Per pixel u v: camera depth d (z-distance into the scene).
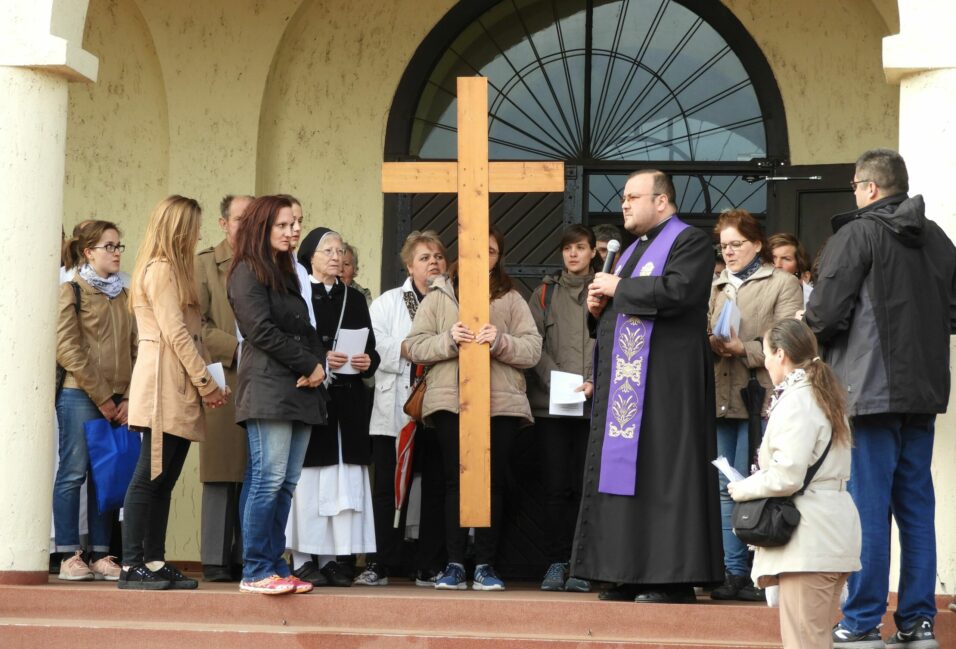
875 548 5.61
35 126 6.75
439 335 7.07
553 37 9.35
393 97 9.35
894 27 8.77
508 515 8.18
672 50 9.26
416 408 7.16
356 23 9.38
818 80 9.04
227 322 7.46
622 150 9.26
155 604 6.20
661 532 6.24
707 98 9.20
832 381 5.12
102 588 6.36
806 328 5.20
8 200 6.68
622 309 6.32
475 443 6.81
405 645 5.92
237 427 7.32
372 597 6.15
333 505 7.15
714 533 6.26
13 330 6.65
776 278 6.98
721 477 6.89
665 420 6.32
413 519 7.63
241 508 6.75
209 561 7.31
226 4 9.27
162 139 9.38
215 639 5.98
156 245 6.53
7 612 6.26
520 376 7.12
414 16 9.36
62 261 7.81
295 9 9.23
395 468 7.52
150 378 6.41
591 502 6.41
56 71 6.79
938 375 5.69
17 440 6.62
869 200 5.83
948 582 6.12
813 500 5.05
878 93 8.96
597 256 7.94
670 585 6.31
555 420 7.29
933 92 6.29
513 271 9.24
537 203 9.29
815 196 8.94
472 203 6.96
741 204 9.13
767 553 5.11
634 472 6.29
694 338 6.41
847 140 8.98
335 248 7.33
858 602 5.64
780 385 5.18
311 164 9.36
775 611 5.91
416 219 9.32
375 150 9.34
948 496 6.16
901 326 5.63
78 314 7.38
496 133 9.35
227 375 7.38
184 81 9.26
